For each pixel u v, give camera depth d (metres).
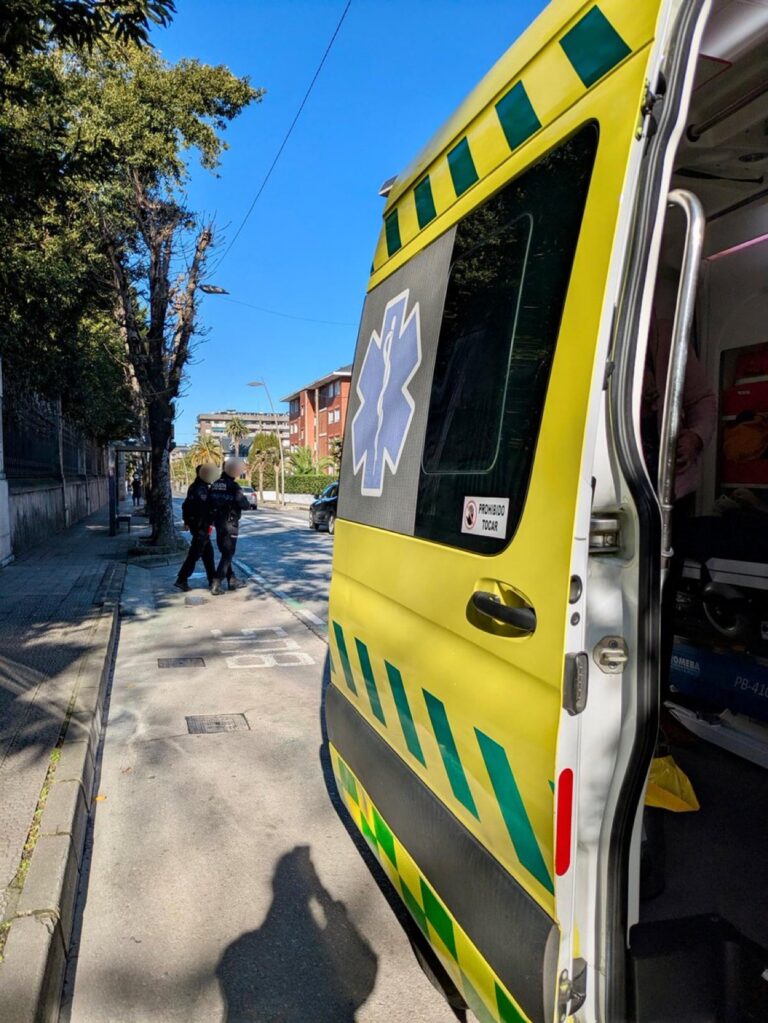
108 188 12.50
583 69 1.67
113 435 26.97
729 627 2.93
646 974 1.57
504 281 1.88
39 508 16.61
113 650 7.18
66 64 12.62
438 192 2.42
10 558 12.48
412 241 2.62
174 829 3.71
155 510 15.14
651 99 1.43
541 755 1.47
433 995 2.56
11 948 2.41
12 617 7.77
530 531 1.58
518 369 1.74
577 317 1.52
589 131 1.59
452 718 1.89
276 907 3.07
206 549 10.41
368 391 2.93
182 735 4.98
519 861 1.59
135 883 3.23
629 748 1.47
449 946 1.94
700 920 1.77
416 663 2.12
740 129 2.54
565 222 1.62
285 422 99.44
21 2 4.46
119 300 14.42
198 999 2.54
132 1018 2.45
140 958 2.74
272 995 2.56
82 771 3.85
